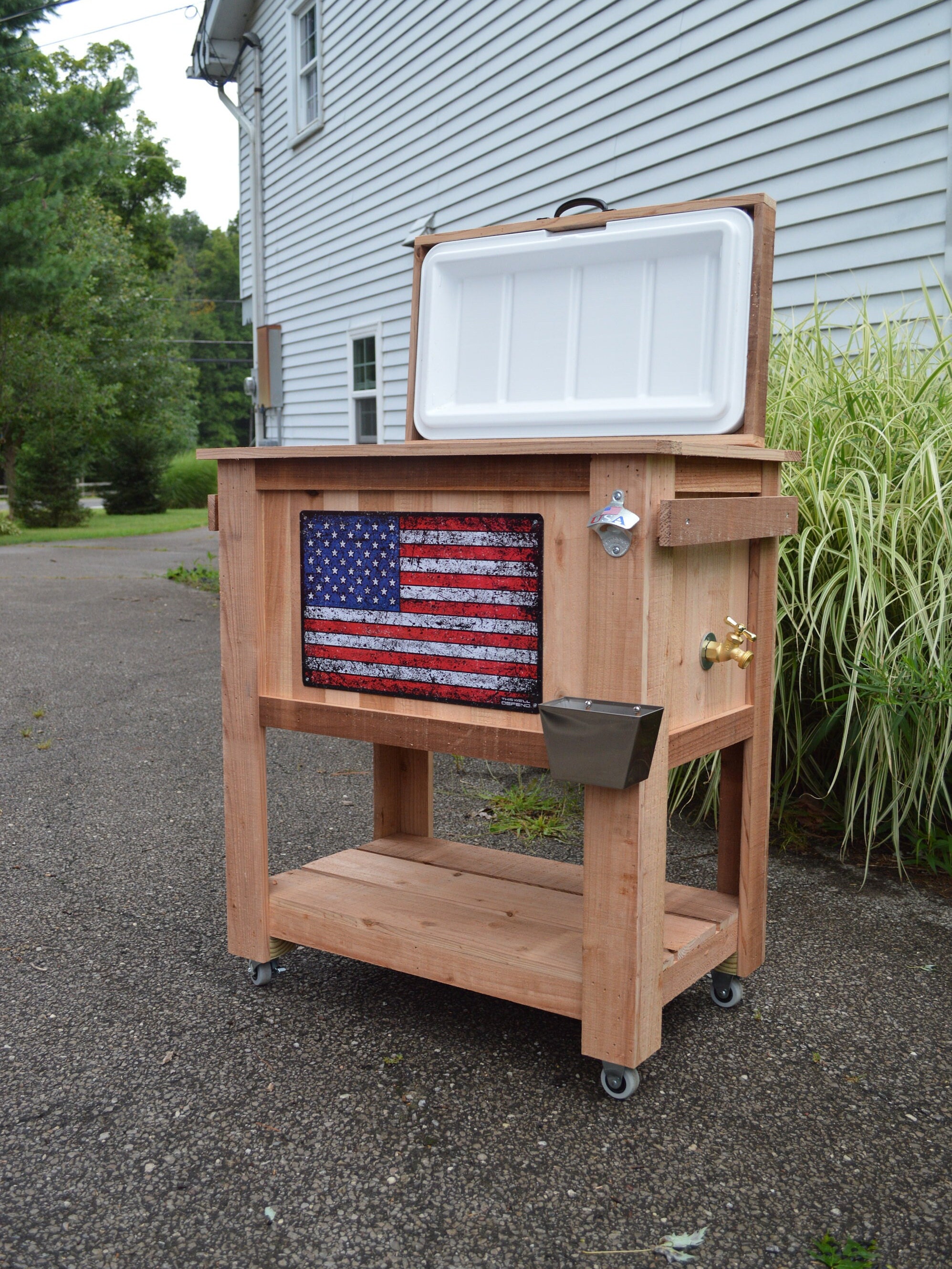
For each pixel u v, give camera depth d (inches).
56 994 82.4
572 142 241.3
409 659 73.1
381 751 100.3
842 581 113.7
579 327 78.3
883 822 115.3
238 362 1999.3
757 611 77.6
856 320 146.6
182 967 87.4
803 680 119.8
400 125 324.2
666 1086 69.4
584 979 66.7
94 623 271.1
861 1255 53.0
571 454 62.3
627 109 220.8
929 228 155.0
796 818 119.8
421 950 74.9
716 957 76.7
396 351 343.6
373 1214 56.4
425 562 71.5
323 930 79.7
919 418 121.0
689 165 204.1
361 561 74.6
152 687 197.9
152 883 106.3
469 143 286.2
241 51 442.0
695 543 63.1
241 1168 60.4
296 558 78.2
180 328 1931.6
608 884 64.9
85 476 1016.9
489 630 69.1
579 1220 56.1
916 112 155.5
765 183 185.0
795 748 118.5
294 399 431.5
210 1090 68.6
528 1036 76.2
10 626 265.6
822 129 172.2
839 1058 73.0
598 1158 61.3
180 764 149.7
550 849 114.4
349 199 364.5
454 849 96.8
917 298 158.1
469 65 282.2
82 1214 56.6
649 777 63.5
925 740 106.0
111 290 937.5
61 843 118.5
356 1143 62.7
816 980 84.8
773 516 75.1
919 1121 65.4
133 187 1295.5
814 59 172.7
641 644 61.3
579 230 78.6
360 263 362.0
